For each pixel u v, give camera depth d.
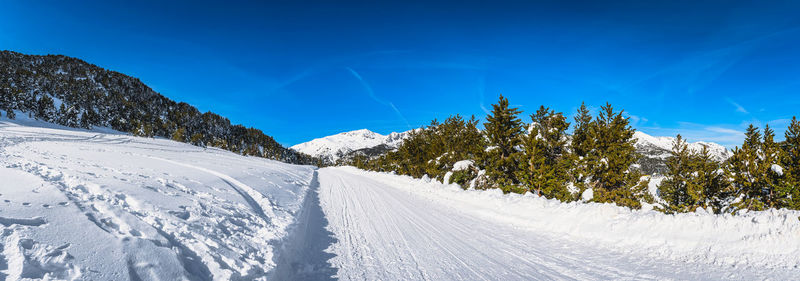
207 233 5.27
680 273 5.09
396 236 7.81
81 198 5.07
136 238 3.96
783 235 5.25
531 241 7.36
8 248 3.01
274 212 8.93
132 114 186.88
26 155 12.20
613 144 18.84
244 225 6.65
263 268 4.61
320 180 27.89
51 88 183.75
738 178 15.89
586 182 19.80
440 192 15.70
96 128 146.88
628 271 5.31
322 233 7.91
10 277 2.71
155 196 6.59
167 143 62.59
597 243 6.81
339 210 11.53
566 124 21.08
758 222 5.62
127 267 3.38
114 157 16.12
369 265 5.72
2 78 165.62
